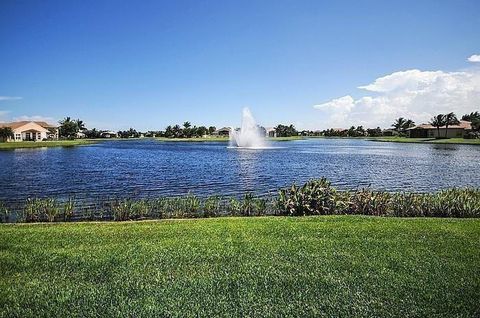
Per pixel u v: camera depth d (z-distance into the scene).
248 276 8.37
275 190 27.36
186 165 46.06
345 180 33.31
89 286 7.87
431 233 11.58
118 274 8.45
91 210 18.61
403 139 136.88
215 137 179.62
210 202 16.77
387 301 7.35
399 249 10.11
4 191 26.14
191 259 9.32
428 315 6.90
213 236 11.18
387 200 15.52
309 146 98.69
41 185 29.05
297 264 9.05
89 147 94.56
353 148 87.75
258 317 6.75
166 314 6.80
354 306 7.15
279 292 7.65
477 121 130.00
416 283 8.08
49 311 6.90
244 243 10.53
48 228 12.11
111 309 6.96
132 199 22.97
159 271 8.62
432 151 75.00
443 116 133.88
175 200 18.36
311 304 7.21
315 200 15.06
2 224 12.91
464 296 7.57
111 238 10.97
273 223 12.78
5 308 6.97
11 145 92.00
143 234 11.39
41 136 130.62
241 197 24.09
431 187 29.56
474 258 9.52
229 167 43.72
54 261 9.15
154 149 84.38
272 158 57.25
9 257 9.38
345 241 10.74
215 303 7.20
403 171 40.00
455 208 14.86
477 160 53.50
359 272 8.62
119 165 45.66
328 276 8.39
